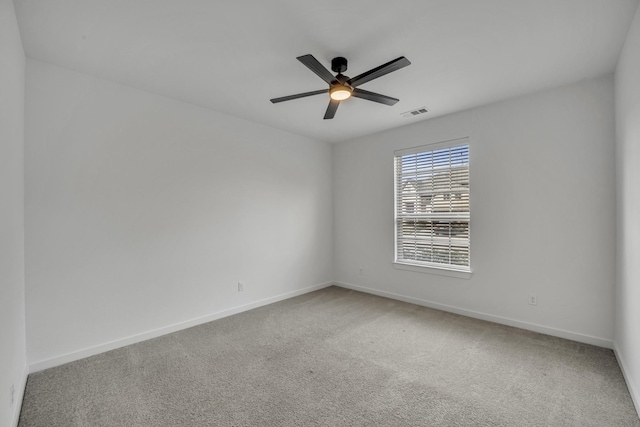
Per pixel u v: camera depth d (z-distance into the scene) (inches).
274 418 71.8
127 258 112.8
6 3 64.3
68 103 100.0
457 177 145.4
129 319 112.9
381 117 150.0
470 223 140.0
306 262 184.9
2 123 62.2
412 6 71.2
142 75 105.2
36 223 93.4
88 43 85.7
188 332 123.9
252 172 156.3
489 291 134.6
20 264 82.4
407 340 115.0
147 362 98.7
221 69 101.4
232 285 146.3
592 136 108.8
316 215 191.9
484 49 89.7
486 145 134.3
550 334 118.4
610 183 105.3
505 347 108.3
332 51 90.4
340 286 199.6
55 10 71.5
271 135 165.8
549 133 118.0
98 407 76.1
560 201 115.9
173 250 125.6
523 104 123.9
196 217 133.3
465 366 95.3
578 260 112.3
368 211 182.7
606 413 72.9
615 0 69.4
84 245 103.0
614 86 103.4
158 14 73.5
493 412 73.5
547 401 77.6
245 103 131.5
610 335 106.1
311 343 113.0
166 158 123.9
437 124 150.4
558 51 90.9
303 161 183.8
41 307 94.1
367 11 72.7
